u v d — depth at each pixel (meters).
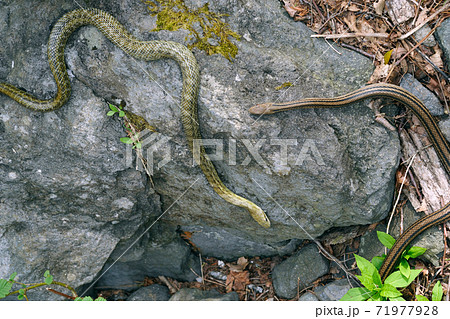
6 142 1.32
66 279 1.40
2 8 1.28
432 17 1.31
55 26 1.29
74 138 1.32
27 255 1.37
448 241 1.30
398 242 1.31
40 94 1.31
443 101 1.33
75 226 1.38
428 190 1.33
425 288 1.31
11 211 1.36
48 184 1.34
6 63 1.30
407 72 1.33
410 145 1.35
